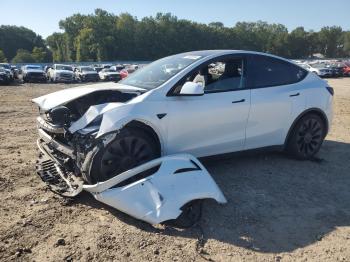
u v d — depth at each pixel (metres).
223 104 4.86
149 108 4.29
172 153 4.59
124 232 3.62
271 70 5.49
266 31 132.12
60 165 4.36
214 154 4.96
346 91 21.81
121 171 4.14
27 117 9.96
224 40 120.50
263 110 5.24
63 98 4.48
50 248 3.33
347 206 4.39
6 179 4.84
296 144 5.77
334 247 3.52
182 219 3.86
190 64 4.80
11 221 3.76
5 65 36.59
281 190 4.76
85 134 3.98
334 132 8.30
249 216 4.04
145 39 109.94
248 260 3.26
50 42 129.88
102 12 112.00
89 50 105.38
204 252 3.34
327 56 137.38
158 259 3.22
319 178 5.22
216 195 4.00
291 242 3.58
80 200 4.25
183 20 117.25
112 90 4.44
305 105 5.67
